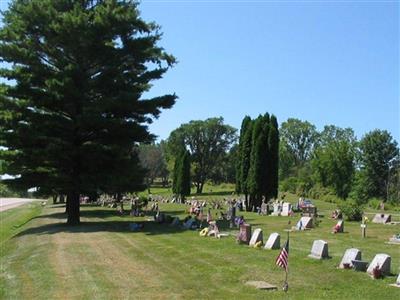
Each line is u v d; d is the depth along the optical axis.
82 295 16.16
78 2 37.84
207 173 129.25
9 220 55.66
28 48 36.47
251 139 52.72
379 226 32.28
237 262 19.86
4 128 35.97
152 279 17.94
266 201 51.25
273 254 21.16
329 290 15.43
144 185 43.03
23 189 38.56
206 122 129.25
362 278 16.59
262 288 15.89
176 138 129.75
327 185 89.81
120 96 36.09
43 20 35.22
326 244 19.83
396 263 19.00
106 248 25.42
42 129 35.78
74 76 36.22
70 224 38.38
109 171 37.84
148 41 37.31
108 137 38.00
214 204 59.94
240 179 53.69
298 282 16.50
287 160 132.62
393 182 86.19
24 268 21.36
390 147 89.88
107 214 49.62
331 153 89.56
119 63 38.19
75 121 36.94
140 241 27.50
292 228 31.55
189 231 31.17
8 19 36.88
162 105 38.62
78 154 36.38
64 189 36.81
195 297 15.34
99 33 35.50
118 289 16.69
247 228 24.61
